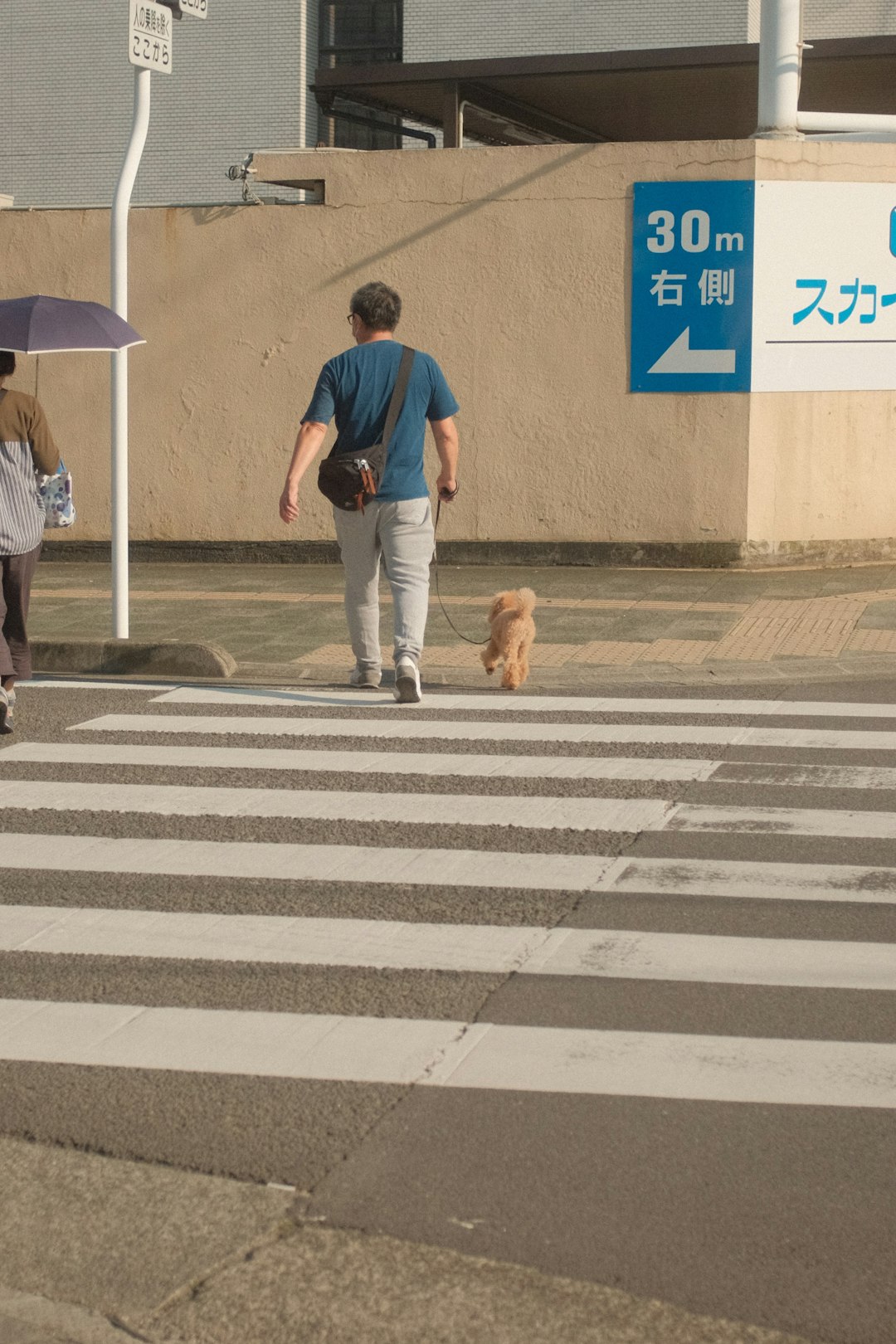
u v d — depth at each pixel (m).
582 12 29.28
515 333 14.87
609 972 5.48
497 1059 4.81
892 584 13.80
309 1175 4.13
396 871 6.57
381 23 31.62
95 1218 3.94
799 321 14.52
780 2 14.29
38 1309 3.55
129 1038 4.99
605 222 14.54
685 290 14.47
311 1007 5.21
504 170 14.67
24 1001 5.29
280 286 15.31
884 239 14.62
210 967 5.57
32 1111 4.51
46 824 7.29
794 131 14.51
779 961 5.57
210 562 15.79
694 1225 3.88
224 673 10.76
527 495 15.05
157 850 6.88
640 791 7.73
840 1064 4.77
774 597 13.13
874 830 7.09
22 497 9.44
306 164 15.18
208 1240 3.83
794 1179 4.11
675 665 10.64
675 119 24.66
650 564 14.84
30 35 33.12
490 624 10.19
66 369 15.88
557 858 6.71
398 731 9.05
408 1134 4.35
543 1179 4.11
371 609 10.09
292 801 7.64
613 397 14.75
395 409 9.45
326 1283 3.63
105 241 15.76
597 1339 3.42
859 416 14.82
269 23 31.58
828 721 9.18
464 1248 3.78
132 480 15.89
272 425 15.53
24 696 10.18
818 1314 3.52
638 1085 4.64
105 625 12.14
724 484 14.62
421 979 5.43
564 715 9.42
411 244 14.97
